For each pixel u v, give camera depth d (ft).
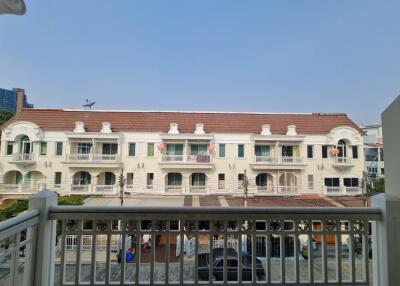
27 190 51.06
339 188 50.26
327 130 60.49
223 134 62.69
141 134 61.52
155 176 60.80
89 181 58.95
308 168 58.49
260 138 61.67
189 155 61.82
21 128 55.67
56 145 58.34
